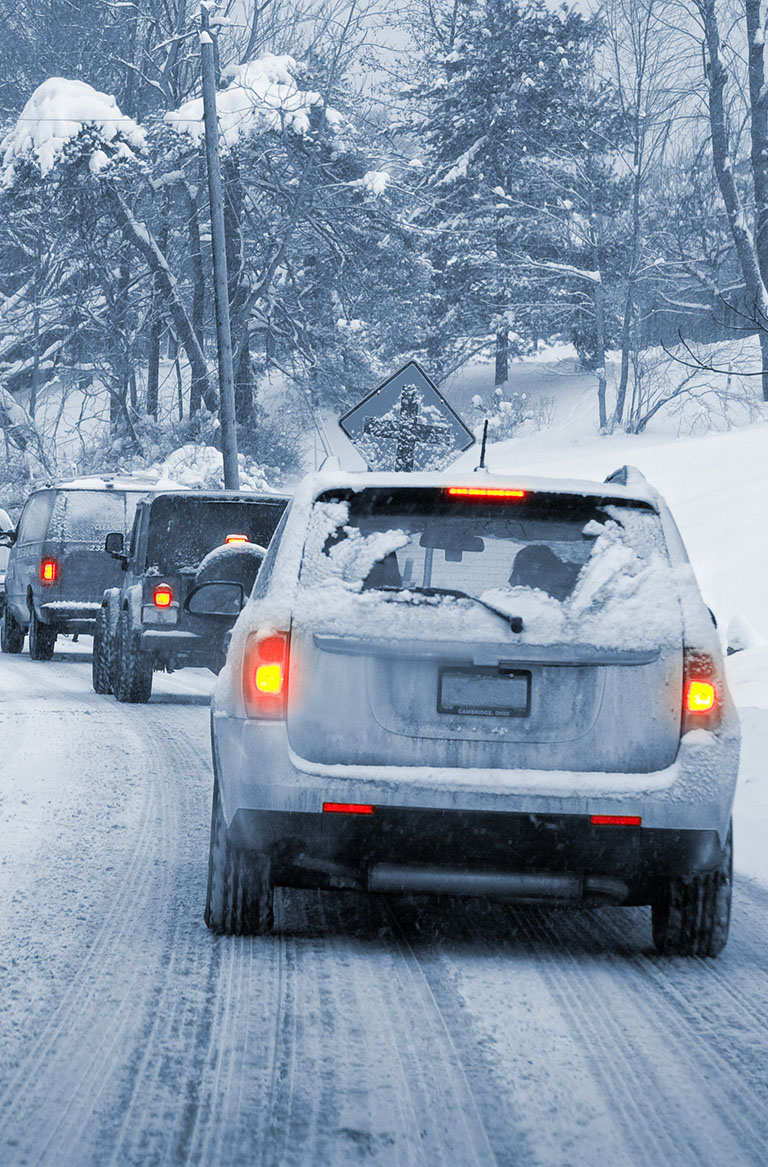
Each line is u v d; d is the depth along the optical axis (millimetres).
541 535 8242
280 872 8211
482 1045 6828
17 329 62312
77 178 55531
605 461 49781
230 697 8180
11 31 68188
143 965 7973
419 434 19875
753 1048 6891
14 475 59219
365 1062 6551
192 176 59875
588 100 78188
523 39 86750
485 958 8453
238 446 62469
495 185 87312
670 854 7891
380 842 7867
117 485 28484
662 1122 5930
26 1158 5375
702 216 67688
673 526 8406
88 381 63281
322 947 8547
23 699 21969
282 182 59406
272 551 9070
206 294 63469
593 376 86000
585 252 74125
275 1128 5738
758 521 30422
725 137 60656
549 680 7957
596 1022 7246
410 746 7922
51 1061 6430
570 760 7914
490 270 85875
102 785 14086
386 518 8305
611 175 72938
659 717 7957
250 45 62375
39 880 9898
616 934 9234
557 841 7832
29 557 29516
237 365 63688
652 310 73188
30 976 7688
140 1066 6398
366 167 59344
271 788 7887
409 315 62938
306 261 63562
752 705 17625
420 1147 5598
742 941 9031
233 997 7461
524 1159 5504
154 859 10766
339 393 64062
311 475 8664
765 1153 5629
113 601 23156
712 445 46531
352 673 7961
